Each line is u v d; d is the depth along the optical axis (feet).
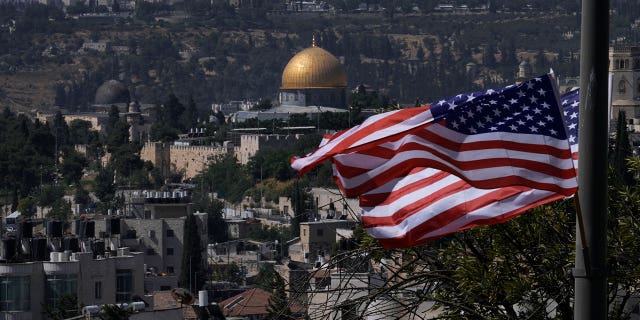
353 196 200.03
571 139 214.90
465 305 220.84
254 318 492.54
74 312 533.14
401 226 196.03
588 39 168.45
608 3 168.25
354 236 248.73
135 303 481.05
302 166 201.67
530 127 192.95
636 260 224.33
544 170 190.39
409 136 197.77
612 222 232.12
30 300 585.63
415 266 230.27
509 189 194.08
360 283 244.83
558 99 192.95
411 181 199.52
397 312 214.90
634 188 240.94
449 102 197.77
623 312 233.76
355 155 200.85
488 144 193.26
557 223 230.07
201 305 499.51
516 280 218.59
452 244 226.58
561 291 223.30
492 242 231.30
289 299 212.84
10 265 583.58
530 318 219.20
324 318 212.64
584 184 169.37
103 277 606.55
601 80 168.45
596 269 169.07
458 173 192.65
